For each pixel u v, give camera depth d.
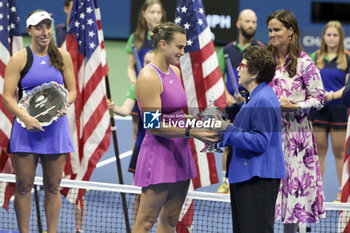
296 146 12.80
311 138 12.95
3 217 16.52
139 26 20.03
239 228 11.35
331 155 26.80
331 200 19.23
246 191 10.85
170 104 11.27
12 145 12.78
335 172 23.53
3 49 14.66
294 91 12.81
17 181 13.02
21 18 36.84
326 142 19.17
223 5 36.59
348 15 36.78
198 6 14.56
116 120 34.59
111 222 15.43
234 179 10.94
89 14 15.10
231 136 10.65
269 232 10.81
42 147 12.70
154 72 11.07
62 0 36.97
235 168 10.95
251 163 10.75
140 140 14.43
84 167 15.31
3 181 14.40
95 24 15.18
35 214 16.73
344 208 13.48
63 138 12.91
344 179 14.38
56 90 12.68
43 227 15.78
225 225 16.14
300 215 12.86
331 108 18.89
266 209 10.77
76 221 15.28
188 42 14.48
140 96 11.09
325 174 23.17
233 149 11.12
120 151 26.81
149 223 11.73
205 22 14.59
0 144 14.70
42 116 12.55
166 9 35.94
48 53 12.86
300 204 12.88
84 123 15.23
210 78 14.44
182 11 14.53
